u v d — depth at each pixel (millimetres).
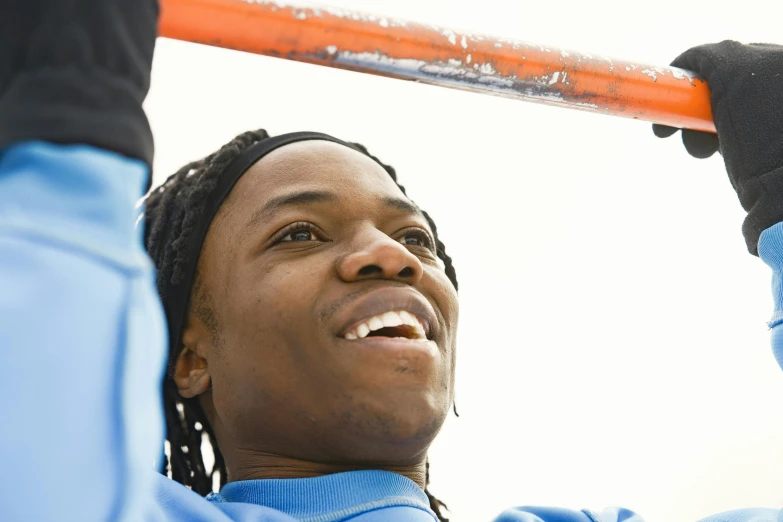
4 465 767
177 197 1872
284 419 1496
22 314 803
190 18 1294
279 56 1381
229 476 1672
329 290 1480
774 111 1771
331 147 1752
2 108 894
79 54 915
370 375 1413
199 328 1698
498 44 1540
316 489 1470
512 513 1744
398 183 2059
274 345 1493
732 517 1910
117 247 872
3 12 935
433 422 1434
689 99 1806
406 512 1459
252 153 1774
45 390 792
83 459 797
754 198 1763
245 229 1645
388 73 1473
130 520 854
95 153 882
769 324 1741
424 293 1606
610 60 1689
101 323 830
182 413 1863
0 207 852
